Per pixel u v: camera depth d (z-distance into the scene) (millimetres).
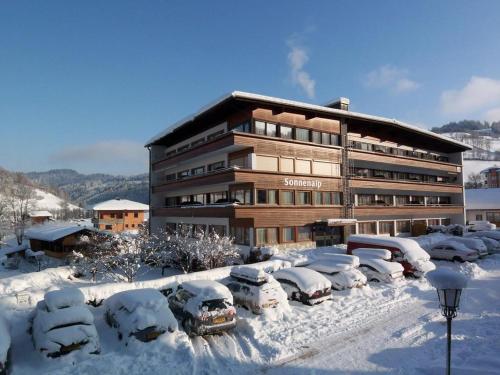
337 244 31375
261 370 8812
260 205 26672
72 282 22297
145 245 24984
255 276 13188
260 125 28031
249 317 12414
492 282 19078
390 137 40250
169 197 41719
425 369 8688
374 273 18062
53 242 37531
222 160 30953
